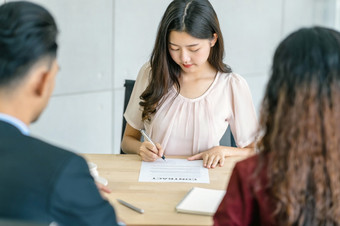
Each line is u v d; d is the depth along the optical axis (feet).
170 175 4.88
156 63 5.74
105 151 10.50
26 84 2.72
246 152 5.57
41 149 2.65
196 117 5.86
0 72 2.65
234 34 12.52
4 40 2.63
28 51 2.66
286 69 2.69
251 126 5.99
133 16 10.11
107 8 9.60
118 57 10.07
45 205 2.50
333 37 2.67
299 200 2.75
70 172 2.60
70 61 9.21
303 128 2.65
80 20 9.20
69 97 9.39
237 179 2.96
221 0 11.91
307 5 14.82
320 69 2.61
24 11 2.70
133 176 4.83
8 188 2.50
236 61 12.79
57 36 2.88
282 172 2.73
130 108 6.36
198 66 5.56
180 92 5.99
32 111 2.86
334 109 2.62
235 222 2.98
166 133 5.92
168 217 3.89
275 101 2.79
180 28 5.22
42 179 2.52
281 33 14.02
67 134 9.55
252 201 2.93
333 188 2.71
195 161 5.33
